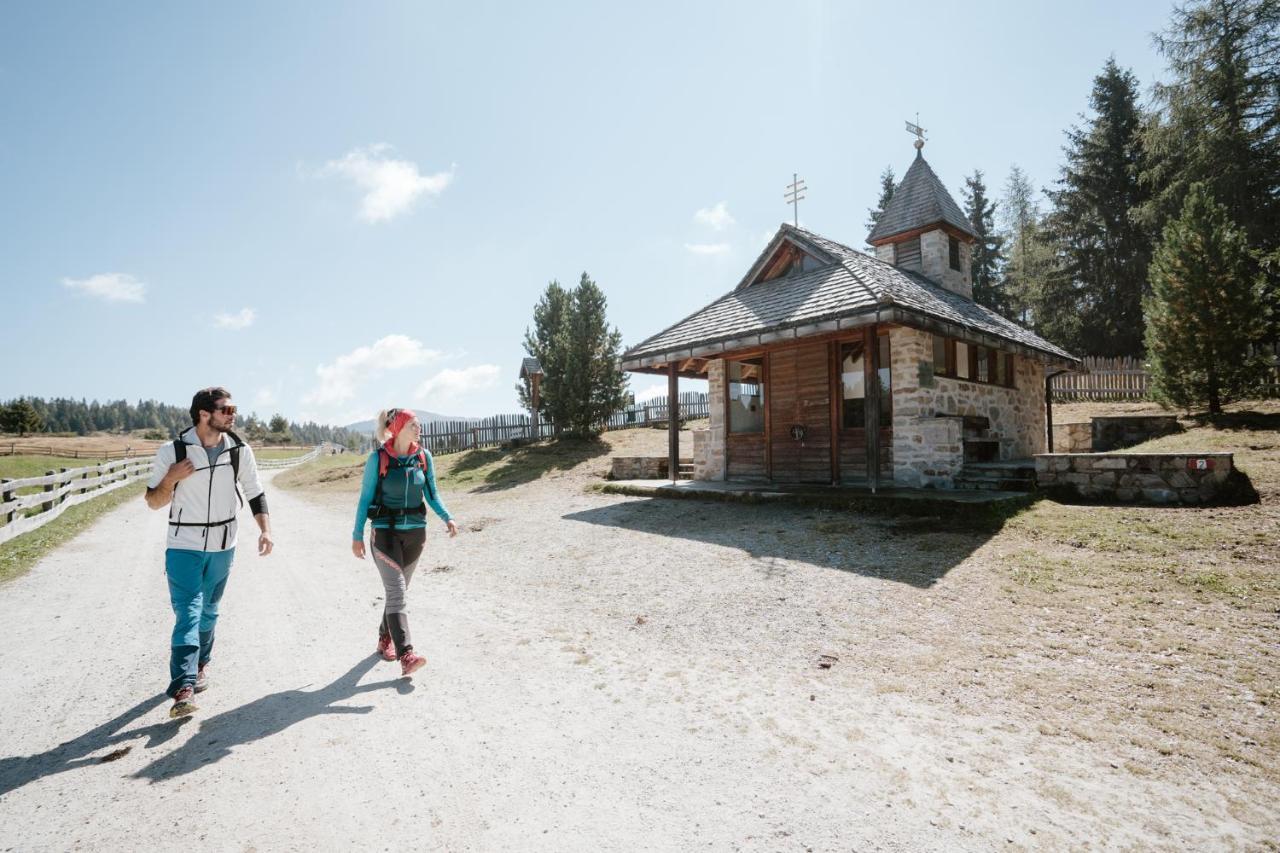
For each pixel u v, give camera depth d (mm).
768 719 3533
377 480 4227
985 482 9680
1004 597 5430
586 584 6750
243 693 3896
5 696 3926
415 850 2346
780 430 12617
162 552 9258
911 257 15758
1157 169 24031
